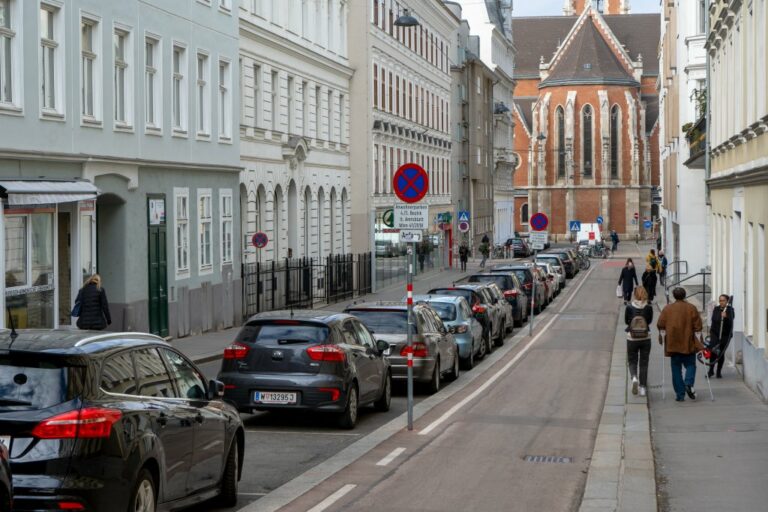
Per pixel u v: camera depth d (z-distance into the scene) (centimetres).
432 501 1380
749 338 2550
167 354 1220
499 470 1599
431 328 2647
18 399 992
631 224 16125
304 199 5422
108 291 3312
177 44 3709
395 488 1458
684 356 2300
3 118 2606
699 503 1312
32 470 966
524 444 1839
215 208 4103
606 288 7212
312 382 1914
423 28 8125
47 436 971
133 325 3347
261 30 4638
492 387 2702
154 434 1080
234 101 4294
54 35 2878
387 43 6825
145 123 3450
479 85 10962
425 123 8231
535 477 1548
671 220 6819
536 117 16400
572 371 3058
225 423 1305
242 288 4403
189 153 3834
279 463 1656
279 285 4944
